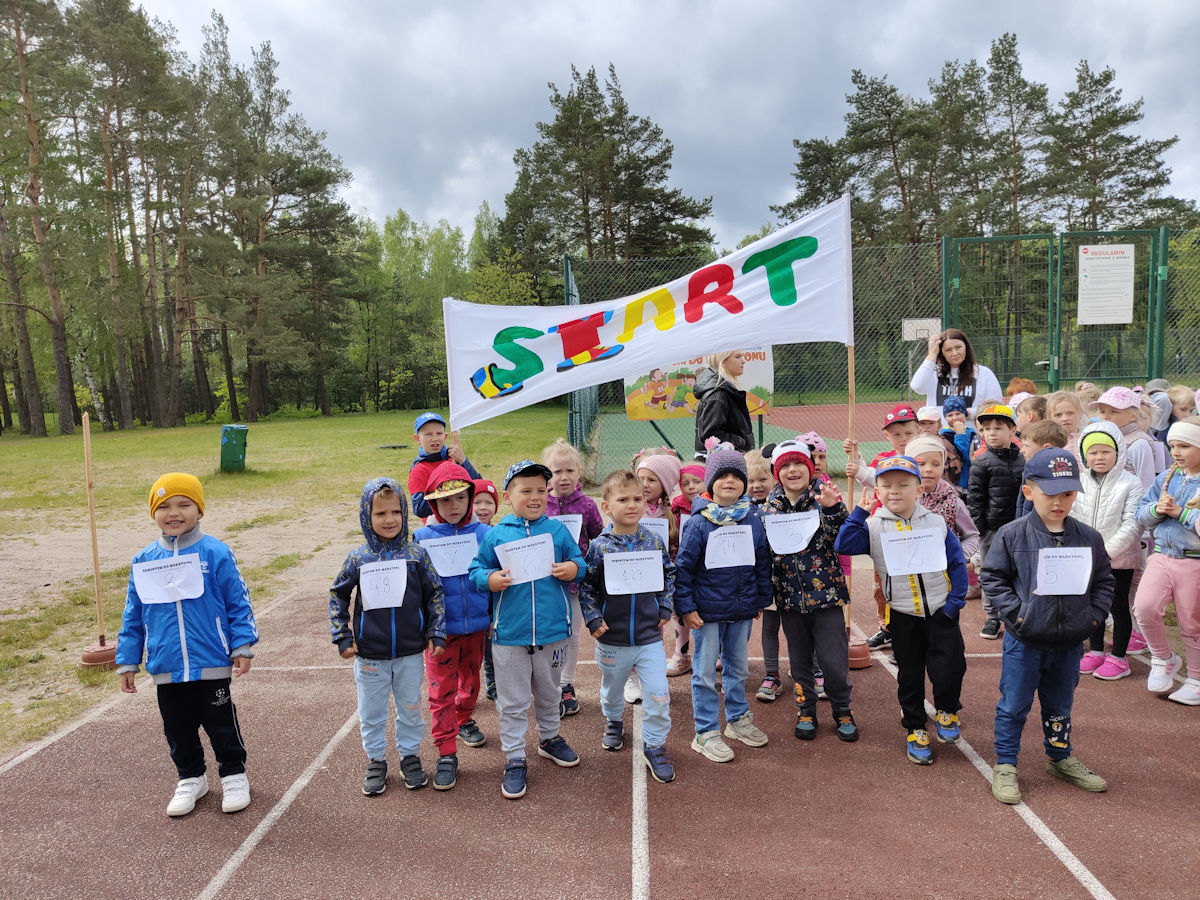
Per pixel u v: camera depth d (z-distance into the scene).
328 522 11.50
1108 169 34.41
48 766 4.14
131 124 36.09
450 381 5.45
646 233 39.84
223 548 3.78
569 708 4.72
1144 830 3.24
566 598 3.97
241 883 3.12
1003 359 12.31
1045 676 3.66
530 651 3.89
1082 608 3.46
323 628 6.45
